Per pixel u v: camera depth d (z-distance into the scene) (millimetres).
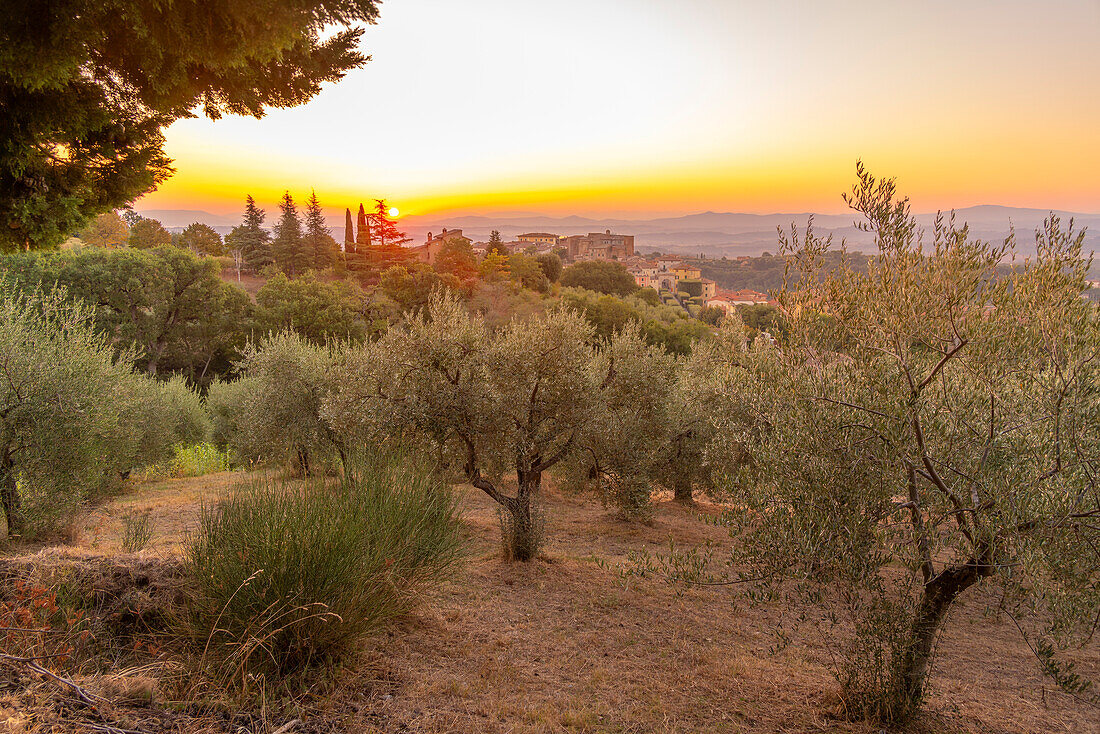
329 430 13234
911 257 4414
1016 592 4031
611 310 65250
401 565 5680
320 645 4465
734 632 6676
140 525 7273
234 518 5051
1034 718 4980
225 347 48000
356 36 4602
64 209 4184
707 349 16359
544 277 119938
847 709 4789
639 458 10977
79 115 3930
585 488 12156
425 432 8445
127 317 40094
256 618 4152
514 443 8555
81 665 3664
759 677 5484
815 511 4316
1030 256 4262
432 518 6801
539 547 9523
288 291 50906
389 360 8430
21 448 8484
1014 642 6910
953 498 4195
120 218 83562
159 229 93000
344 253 117625
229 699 3729
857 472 4293
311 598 4324
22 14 3027
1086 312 3934
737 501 4812
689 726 4414
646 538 11758
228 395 25672
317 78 4625
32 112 3814
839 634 6770
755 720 4586
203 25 3416
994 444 4172
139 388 13984
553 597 7348
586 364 9211
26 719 2803
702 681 5301
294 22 3455
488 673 4930
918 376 4594
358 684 4375
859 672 4918
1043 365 4141
